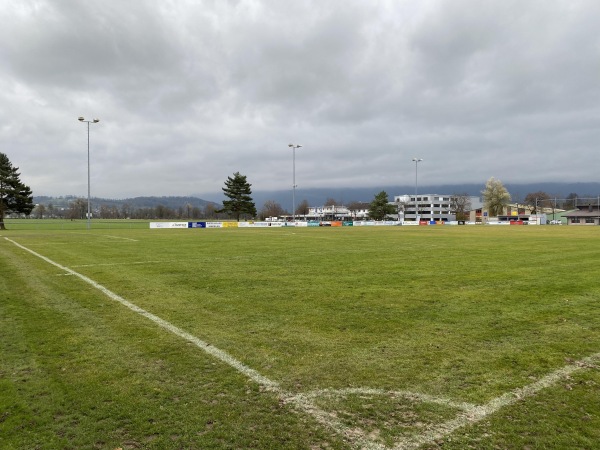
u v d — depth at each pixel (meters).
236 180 92.44
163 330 6.66
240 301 8.85
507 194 126.44
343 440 3.48
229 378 4.74
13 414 3.90
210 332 6.56
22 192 56.66
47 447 3.37
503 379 4.72
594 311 7.96
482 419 3.82
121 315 7.62
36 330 6.64
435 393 4.37
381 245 25.02
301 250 21.38
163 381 4.66
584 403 4.12
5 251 20.55
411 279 11.73
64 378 4.73
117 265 14.88
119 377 4.76
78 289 10.16
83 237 34.19
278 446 3.39
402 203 160.25
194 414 3.91
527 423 3.75
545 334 6.48
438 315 7.66
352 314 7.73
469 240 29.91
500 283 11.06
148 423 3.74
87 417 3.86
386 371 4.96
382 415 3.91
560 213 136.88
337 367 5.09
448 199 160.50
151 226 60.56
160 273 12.91
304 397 4.27
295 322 7.16
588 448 3.35
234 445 3.41
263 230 54.28
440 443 3.43
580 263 15.51
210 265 14.94
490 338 6.26
